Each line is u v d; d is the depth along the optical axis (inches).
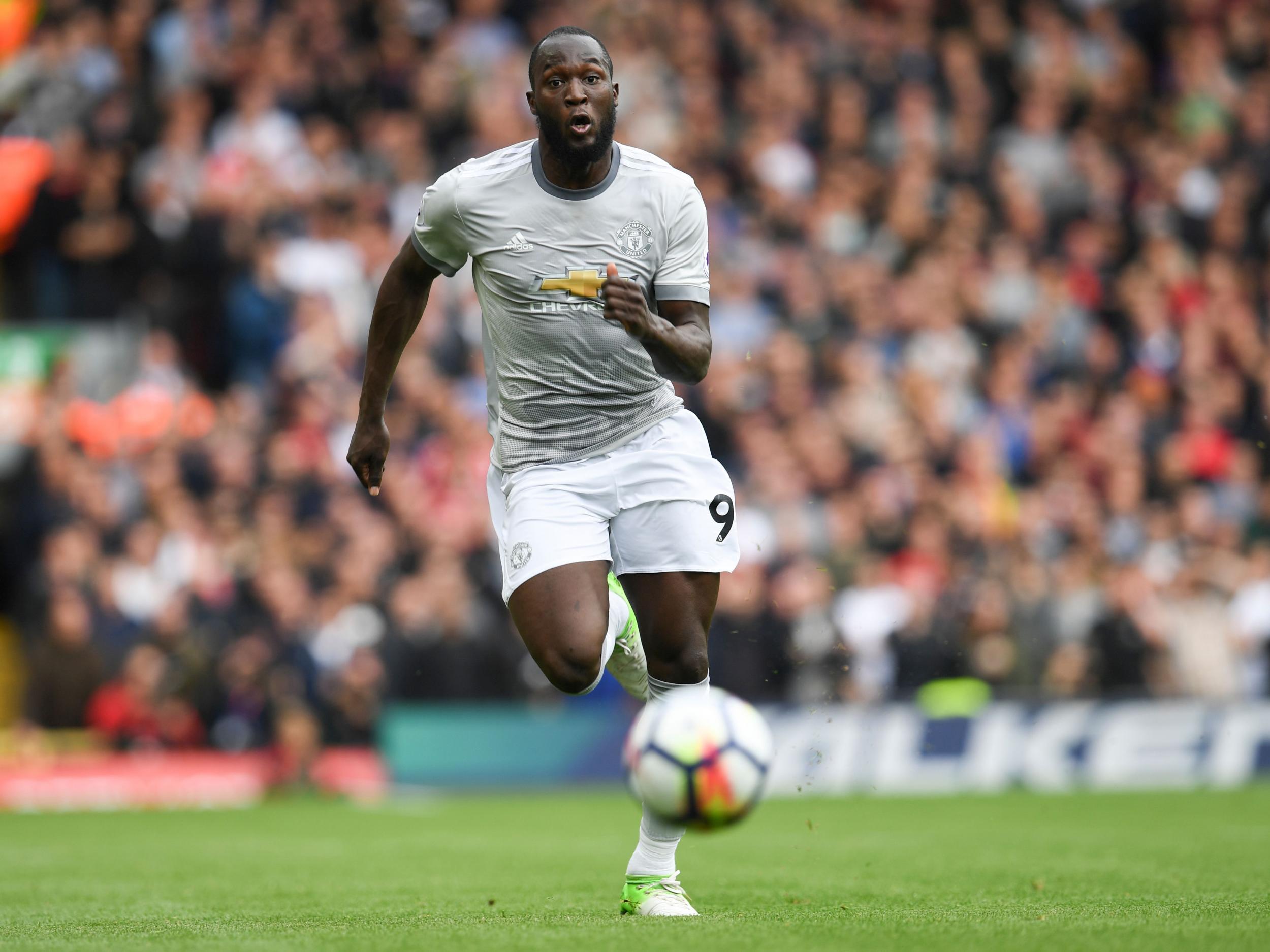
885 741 1681.8
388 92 2357.3
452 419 1948.8
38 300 2148.1
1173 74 2714.1
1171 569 1999.3
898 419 2096.5
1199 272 2480.3
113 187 2144.4
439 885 823.1
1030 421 2190.0
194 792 1593.3
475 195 647.1
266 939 583.8
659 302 657.6
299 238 2101.4
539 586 639.1
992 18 2684.5
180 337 2127.2
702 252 663.1
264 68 2273.6
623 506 656.4
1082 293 2413.9
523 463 673.0
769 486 1895.9
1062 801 1485.0
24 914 696.4
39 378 2066.9
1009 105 2652.6
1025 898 718.5
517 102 2363.4
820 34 2583.7
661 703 563.8
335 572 1754.4
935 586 1856.5
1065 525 2055.9
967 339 2250.2
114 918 676.1
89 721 1627.7
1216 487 2208.4
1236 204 2578.7
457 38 2432.3
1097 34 2733.8
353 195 2192.4
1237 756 1747.0
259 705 1633.9
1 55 2317.9
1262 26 2775.6
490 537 1868.8
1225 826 1207.6
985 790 1678.2
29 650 1651.1
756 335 2177.7
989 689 1749.5
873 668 1749.5
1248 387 2354.8
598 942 548.7
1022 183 2513.5
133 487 1889.8
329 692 1654.8
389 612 1697.8
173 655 1635.1
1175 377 2336.4
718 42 2527.1
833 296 2236.7
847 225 2361.0
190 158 2161.7
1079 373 2295.8
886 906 689.0
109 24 2305.6
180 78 2268.7
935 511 1911.9
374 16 2436.0
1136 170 2578.7
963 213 2399.1
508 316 658.2
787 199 2342.5
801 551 1856.5
